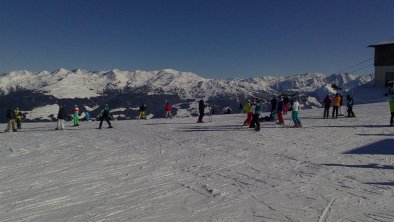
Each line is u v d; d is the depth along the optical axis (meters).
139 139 17.33
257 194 7.88
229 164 11.05
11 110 23.19
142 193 8.02
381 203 7.16
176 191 8.16
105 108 23.70
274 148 13.84
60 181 9.09
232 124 24.06
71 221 6.33
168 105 34.16
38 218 6.47
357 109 34.19
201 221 6.33
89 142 16.56
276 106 23.59
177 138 17.38
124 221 6.34
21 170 10.46
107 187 8.50
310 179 9.09
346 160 11.31
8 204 7.24
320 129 19.61
